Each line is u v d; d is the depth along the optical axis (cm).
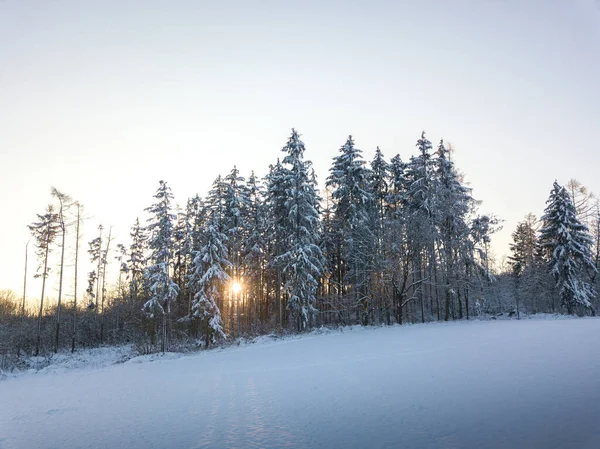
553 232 4016
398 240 3512
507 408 750
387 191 4094
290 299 3259
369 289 3544
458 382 1016
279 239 3725
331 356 1778
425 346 1809
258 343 2866
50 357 3281
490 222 3972
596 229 4509
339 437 691
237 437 754
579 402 742
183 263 4284
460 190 4031
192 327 4003
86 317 4750
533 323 2823
